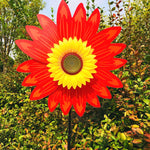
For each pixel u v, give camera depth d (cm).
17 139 73
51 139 70
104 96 44
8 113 96
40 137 72
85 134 65
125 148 46
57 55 42
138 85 64
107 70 44
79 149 59
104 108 69
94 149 58
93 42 44
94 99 45
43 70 43
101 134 54
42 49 42
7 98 104
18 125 82
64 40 42
